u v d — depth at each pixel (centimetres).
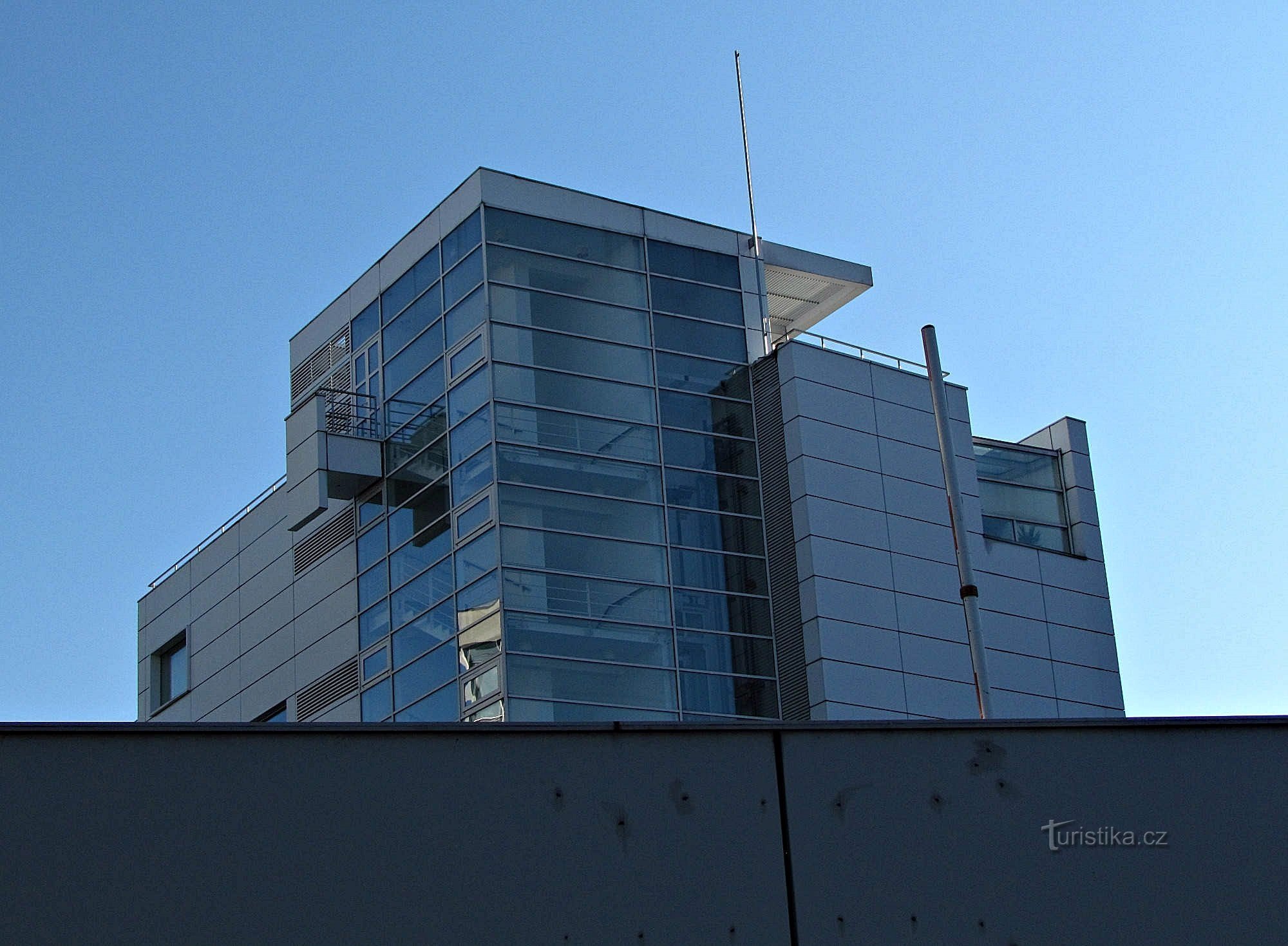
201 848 1421
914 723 1642
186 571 5822
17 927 1361
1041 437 5369
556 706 4028
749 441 4631
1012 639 4809
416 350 4631
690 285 4700
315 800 1461
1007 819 1631
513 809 1507
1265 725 1709
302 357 5172
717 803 1563
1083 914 1611
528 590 4109
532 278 4447
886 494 4666
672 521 4388
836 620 4388
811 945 1542
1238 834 1662
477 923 1465
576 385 4391
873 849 1588
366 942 1433
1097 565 5147
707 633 4322
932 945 1571
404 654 4428
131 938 1382
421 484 4494
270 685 5112
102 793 1414
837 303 5312
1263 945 1628
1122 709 4962
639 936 1501
